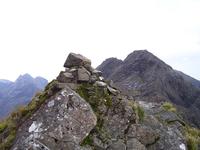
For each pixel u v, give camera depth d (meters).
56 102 13.06
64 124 12.58
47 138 12.19
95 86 14.66
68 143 12.29
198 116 41.62
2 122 14.93
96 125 13.48
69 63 15.89
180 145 15.05
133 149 13.48
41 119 12.75
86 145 12.64
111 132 13.61
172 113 17.55
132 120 14.45
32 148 11.90
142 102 18.91
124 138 13.68
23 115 14.07
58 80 14.98
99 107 14.05
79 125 12.88
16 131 13.29
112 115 14.09
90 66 15.98
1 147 12.76
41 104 13.76
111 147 13.10
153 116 16.23
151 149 14.28
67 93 13.34
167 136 15.19
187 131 16.67
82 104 13.34
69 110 12.94
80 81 14.75
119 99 14.69
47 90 14.68
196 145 15.76
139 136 14.17
